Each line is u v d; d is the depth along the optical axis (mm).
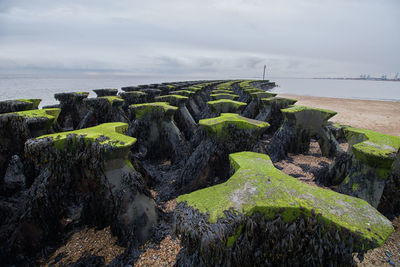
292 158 7016
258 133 4867
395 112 15859
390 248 3303
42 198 3473
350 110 16719
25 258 3330
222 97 10078
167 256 3219
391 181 3838
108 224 3795
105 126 4074
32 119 4453
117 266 3127
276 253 2133
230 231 1885
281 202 2051
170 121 6738
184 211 2037
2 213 4062
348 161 4734
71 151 3477
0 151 4457
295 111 6789
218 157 4973
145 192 3689
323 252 1978
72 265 3199
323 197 2139
